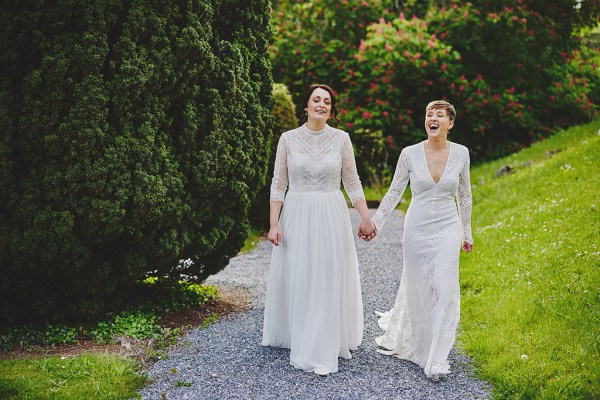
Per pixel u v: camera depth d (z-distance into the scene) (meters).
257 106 4.96
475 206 8.44
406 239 4.04
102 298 4.52
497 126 14.29
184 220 4.50
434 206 3.98
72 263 4.06
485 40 14.21
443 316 3.76
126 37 3.91
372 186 12.65
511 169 10.45
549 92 14.59
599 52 16.09
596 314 4.11
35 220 3.87
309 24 15.00
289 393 3.47
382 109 13.50
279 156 4.19
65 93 3.80
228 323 4.73
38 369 3.61
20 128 3.82
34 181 3.90
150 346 4.17
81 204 3.91
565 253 5.25
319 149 4.06
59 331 4.30
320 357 3.81
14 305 4.34
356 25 15.03
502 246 6.08
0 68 3.81
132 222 4.12
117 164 3.95
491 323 4.36
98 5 3.79
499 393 3.38
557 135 12.44
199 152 4.45
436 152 4.04
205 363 3.89
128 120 4.03
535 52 14.32
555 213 6.44
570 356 3.67
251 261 7.14
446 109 3.98
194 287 5.48
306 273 3.91
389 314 4.97
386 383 3.62
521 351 3.80
